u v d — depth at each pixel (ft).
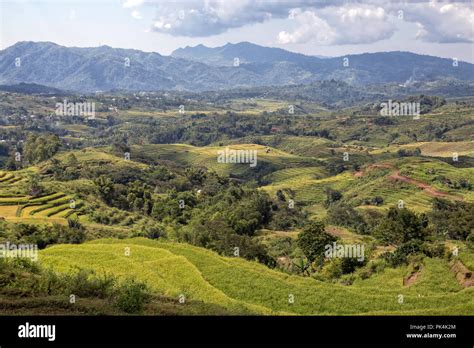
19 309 80.53
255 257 197.47
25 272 99.50
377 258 173.88
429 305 115.85
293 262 200.64
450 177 469.57
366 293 130.21
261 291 129.49
